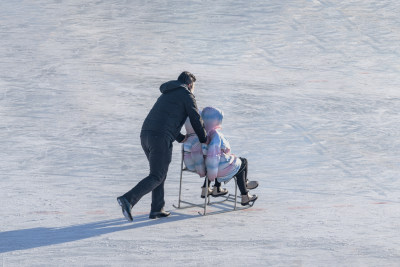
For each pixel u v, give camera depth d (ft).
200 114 76.59
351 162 106.63
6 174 91.40
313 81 180.14
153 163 71.00
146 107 143.43
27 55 190.80
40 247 62.18
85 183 88.69
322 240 67.05
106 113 136.05
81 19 245.04
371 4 283.59
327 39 232.53
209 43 219.82
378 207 81.87
